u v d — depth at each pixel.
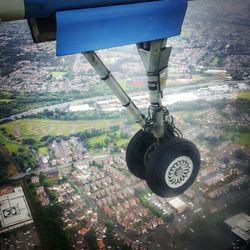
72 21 3.31
